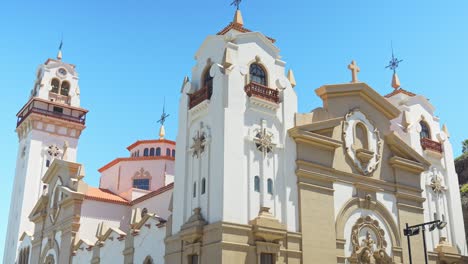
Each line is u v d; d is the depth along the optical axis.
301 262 31.77
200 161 32.97
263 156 32.59
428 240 40.69
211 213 30.61
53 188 53.03
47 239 51.59
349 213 35.91
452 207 44.00
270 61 35.62
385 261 36.53
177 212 33.69
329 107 37.81
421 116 45.84
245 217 30.52
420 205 41.06
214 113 32.59
